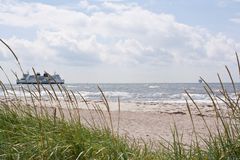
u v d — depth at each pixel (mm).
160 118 16125
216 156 4191
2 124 5148
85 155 4520
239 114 4305
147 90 100312
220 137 4238
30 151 4570
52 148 4555
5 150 4641
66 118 5445
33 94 5133
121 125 13070
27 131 4898
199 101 35125
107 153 4578
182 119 15703
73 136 4660
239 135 4219
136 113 18281
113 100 39281
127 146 4988
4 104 5527
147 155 4895
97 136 4949
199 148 4441
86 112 16906
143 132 11273
